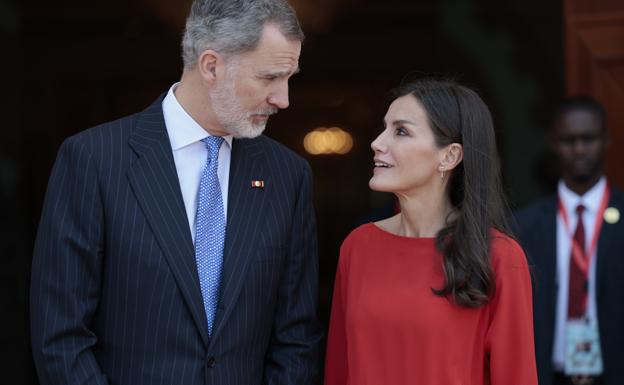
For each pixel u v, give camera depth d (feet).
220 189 21.33
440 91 22.03
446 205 22.68
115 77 93.61
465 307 21.07
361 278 22.57
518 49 53.83
